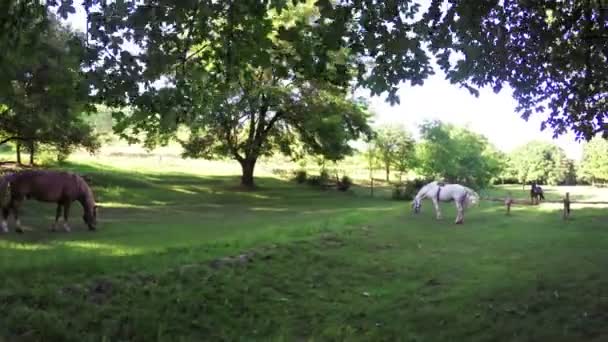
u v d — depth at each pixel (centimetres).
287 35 680
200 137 3809
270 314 904
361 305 960
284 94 3462
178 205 2872
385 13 677
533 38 875
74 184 1680
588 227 1816
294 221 2002
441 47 725
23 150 3747
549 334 754
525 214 2344
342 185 4400
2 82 642
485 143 5019
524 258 1291
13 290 816
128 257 1066
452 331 807
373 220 1928
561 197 4603
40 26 636
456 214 2319
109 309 816
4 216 1606
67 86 681
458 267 1230
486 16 749
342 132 3794
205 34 704
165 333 789
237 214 2441
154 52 665
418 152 4419
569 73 1041
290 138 4109
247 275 1052
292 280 1079
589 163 7481
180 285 937
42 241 1380
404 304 955
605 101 1201
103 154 5153
